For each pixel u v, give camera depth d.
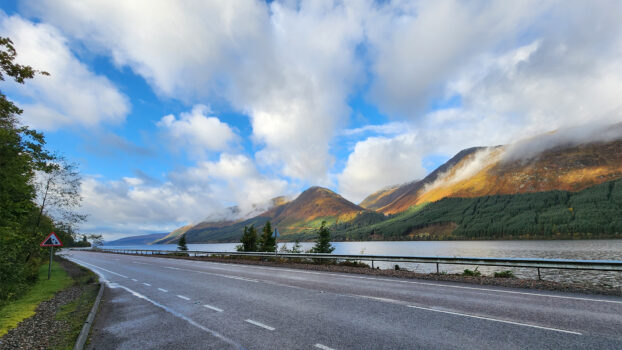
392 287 10.73
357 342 5.26
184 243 58.91
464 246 119.25
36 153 11.85
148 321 7.19
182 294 10.55
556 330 5.58
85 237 19.69
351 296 9.28
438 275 13.34
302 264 20.66
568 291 9.18
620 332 5.38
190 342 5.58
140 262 29.55
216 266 21.83
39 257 17.97
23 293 12.16
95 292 11.74
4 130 10.09
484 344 5.00
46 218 17.44
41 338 6.17
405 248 104.62
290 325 6.36
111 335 6.25
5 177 10.48
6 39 8.81
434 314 6.89
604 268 9.84
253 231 39.16
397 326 6.07
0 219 10.52
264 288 11.21
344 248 106.75
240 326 6.41
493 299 8.30
